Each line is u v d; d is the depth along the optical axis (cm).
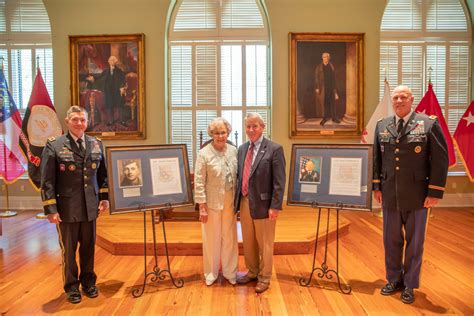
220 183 289
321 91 598
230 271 296
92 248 276
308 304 259
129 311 251
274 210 273
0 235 429
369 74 601
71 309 255
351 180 273
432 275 314
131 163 276
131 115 599
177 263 349
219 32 619
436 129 253
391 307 254
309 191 283
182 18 621
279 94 604
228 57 622
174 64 623
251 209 276
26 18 627
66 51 596
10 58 630
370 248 390
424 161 256
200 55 621
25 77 631
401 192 259
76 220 258
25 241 427
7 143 558
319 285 293
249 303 262
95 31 595
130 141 605
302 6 593
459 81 638
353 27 597
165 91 604
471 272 321
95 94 597
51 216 248
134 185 275
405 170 258
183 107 626
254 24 621
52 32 593
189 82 625
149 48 596
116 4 590
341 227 435
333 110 600
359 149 275
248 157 287
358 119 600
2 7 626
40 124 538
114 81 596
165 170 286
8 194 621
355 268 331
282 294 276
